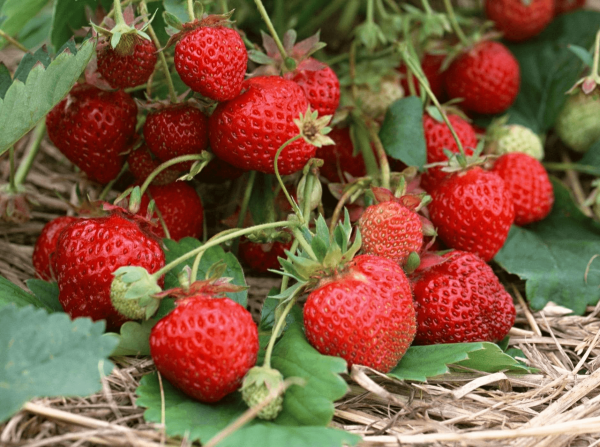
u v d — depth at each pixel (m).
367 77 0.55
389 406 0.45
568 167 0.58
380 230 0.46
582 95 0.57
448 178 0.50
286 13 0.60
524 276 0.51
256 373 0.42
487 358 0.46
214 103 0.47
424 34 0.55
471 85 0.57
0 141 0.46
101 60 0.46
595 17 0.60
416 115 0.52
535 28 0.60
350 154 0.53
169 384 0.44
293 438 0.41
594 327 0.50
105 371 0.41
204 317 0.42
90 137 0.48
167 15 0.45
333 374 0.43
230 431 0.41
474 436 0.43
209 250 0.48
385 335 0.44
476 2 0.62
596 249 0.52
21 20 0.52
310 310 0.44
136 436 0.42
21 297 0.46
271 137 0.46
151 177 0.47
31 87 0.46
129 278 0.43
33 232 0.55
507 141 0.55
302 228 0.46
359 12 0.64
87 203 0.49
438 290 0.47
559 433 0.44
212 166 0.50
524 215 0.53
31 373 0.41
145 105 0.47
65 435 0.41
